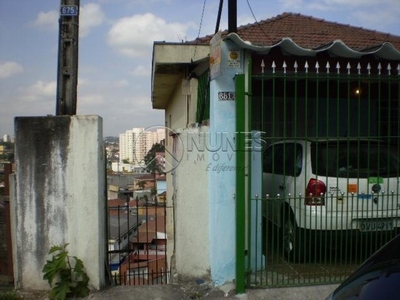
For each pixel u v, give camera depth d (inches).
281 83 252.1
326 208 181.9
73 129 173.3
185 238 185.6
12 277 198.2
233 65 178.2
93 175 174.4
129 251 225.0
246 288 174.7
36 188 173.2
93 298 168.4
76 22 187.5
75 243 173.9
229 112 178.4
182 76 319.0
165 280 247.1
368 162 184.5
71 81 185.8
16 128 172.9
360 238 189.8
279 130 286.8
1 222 221.8
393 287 86.6
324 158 196.4
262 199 180.5
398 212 189.9
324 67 201.5
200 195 185.0
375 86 261.6
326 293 170.9
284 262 195.8
